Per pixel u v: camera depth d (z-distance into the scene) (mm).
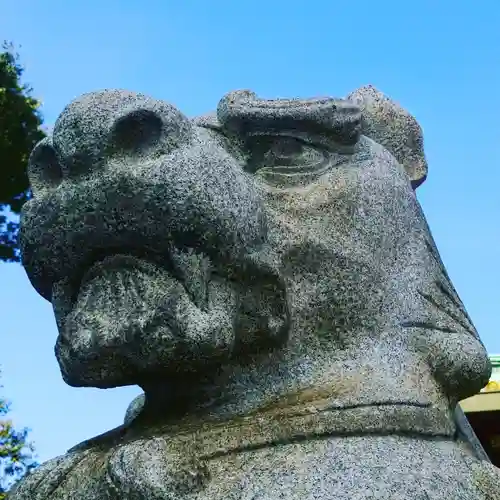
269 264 1274
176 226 1189
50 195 1225
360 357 1318
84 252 1223
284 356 1311
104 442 1354
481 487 1199
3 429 6199
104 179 1188
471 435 1434
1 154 5707
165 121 1224
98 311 1209
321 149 1452
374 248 1395
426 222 1545
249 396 1286
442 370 1344
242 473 1142
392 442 1188
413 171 1642
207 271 1218
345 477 1112
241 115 1408
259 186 1391
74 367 1221
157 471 1118
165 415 1313
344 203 1407
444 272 1509
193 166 1211
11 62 5879
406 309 1376
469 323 1449
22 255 1271
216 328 1196
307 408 1227
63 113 1240
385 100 1661
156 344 1184
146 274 1213
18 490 1307
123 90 1253
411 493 1104
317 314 1332
